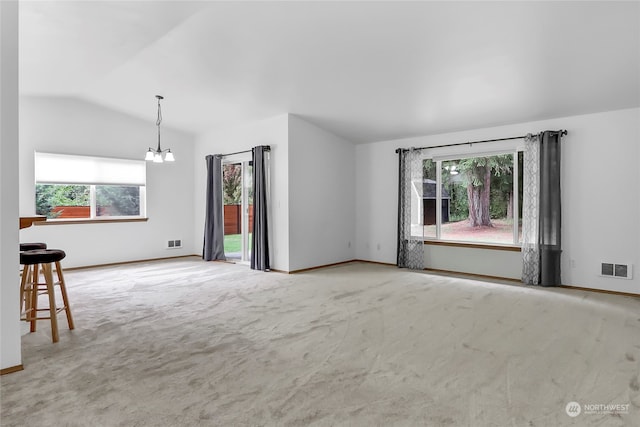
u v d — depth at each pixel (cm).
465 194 600
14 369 248
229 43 372
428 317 367
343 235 698
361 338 311
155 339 309
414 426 190
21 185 562
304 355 277
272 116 615
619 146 458
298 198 609
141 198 702
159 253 721
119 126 658
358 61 395
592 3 269
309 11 308
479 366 259
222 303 417
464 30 317
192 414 200
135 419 195
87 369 253
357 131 640
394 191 669
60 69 462
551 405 210
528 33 313
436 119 548
